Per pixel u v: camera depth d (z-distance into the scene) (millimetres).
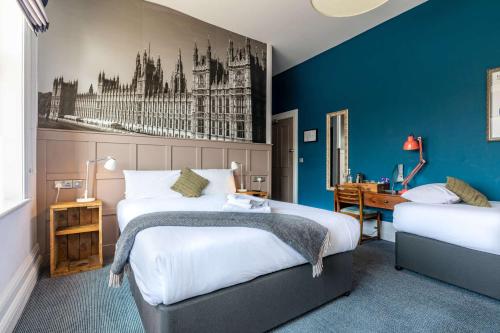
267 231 1520
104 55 2889
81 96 2762
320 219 1883
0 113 1936
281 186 5438
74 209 2713
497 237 1788
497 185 2559
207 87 3596
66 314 1689
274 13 3344
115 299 1887
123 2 3006
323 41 4094
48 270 2424
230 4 3172
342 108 4145
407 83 3295
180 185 2961
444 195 2350
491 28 2584
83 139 2752
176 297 1192
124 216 2166
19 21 1960
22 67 1972
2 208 1559
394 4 3135
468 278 1966
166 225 1545
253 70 4012
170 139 3287
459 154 2830
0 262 1443
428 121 3096
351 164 4008
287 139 5277
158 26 3215
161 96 3248
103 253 2832
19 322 1594
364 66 3811
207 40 3580
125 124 3018
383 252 3014
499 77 2531
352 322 1629
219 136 3703
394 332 1530
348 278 1941
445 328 1569
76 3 2740
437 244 2154
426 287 2107
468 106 2754
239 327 1392
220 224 1575
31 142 2285
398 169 3371
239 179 3869
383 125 3578
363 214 3371
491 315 1705
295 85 5020
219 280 1308
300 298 1644
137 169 3068
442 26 2951
